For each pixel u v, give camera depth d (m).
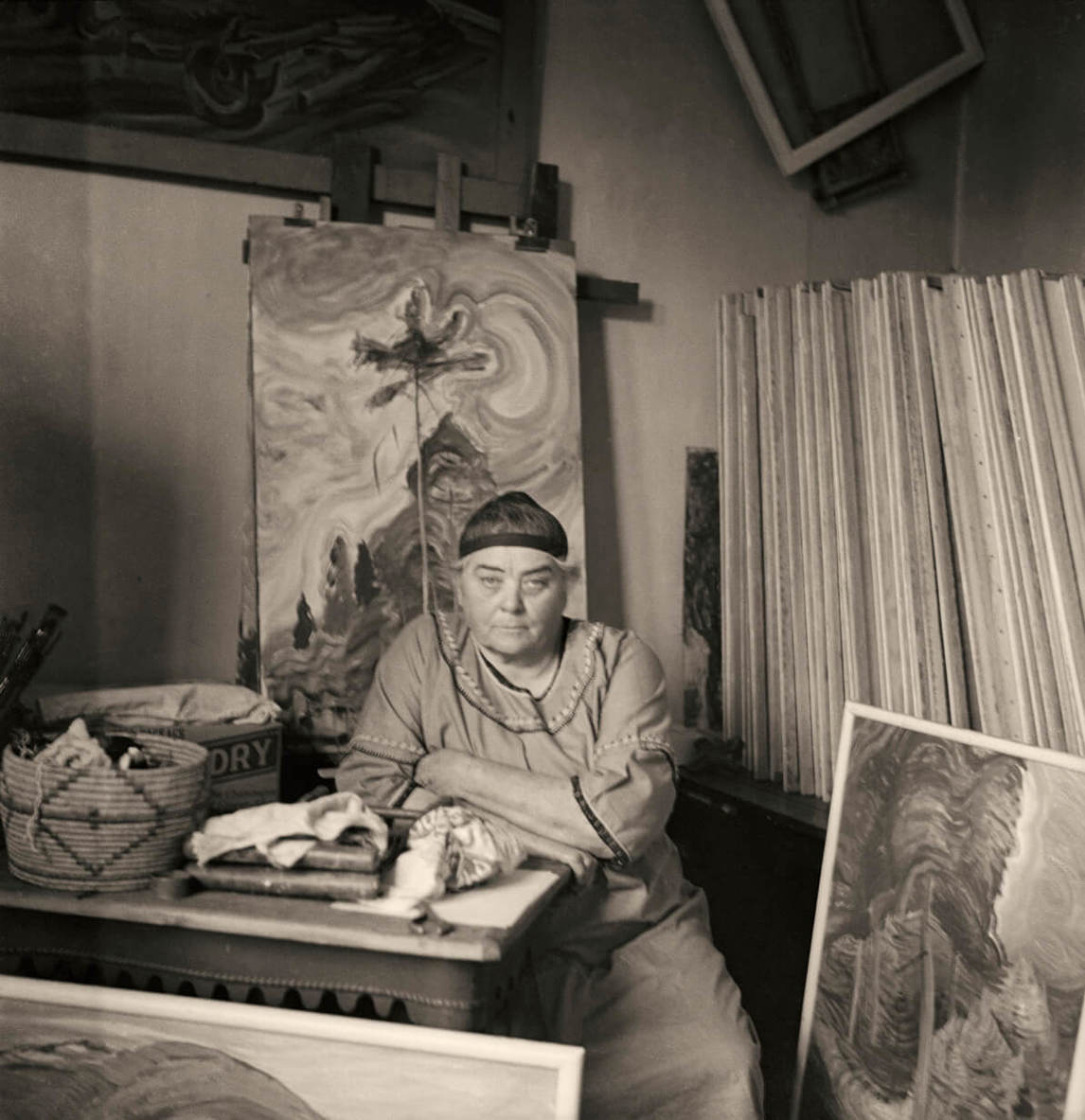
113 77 2.92
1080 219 3.28
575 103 3.37
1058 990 1.93
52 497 2.96
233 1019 1.76
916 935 2.24
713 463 3.52
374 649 2.98
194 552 3.07
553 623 2.41
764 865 3.01
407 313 3.08
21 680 2.22
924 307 3.05
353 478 3.01
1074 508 2.67
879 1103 2.26
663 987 2.32
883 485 3.10
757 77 3.45
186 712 2.54
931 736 2.32
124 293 2.99
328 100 3.09
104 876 1.82
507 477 3.11
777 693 3.28
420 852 1.94
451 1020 1.74
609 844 2.22
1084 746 2.57
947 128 3.72
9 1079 1.80
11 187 2.90
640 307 3.45
